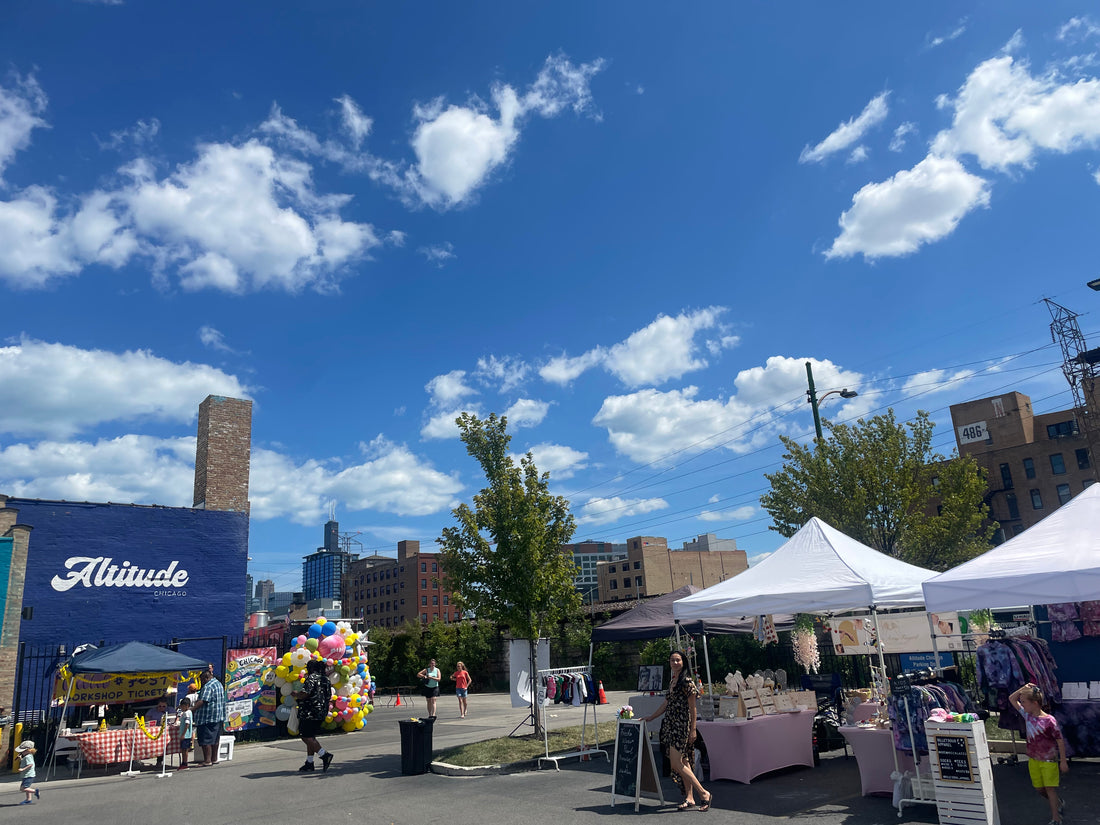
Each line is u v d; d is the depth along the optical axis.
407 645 42.69
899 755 8.41
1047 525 9.17
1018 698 7.39
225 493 27.30
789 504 22.47
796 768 10.86
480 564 15.16
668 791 9.75
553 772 11.73
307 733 13.65
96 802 11.54
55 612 20.28
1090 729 9.56
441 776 12.08
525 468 15.80
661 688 12.54
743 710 10.19
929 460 21.77
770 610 10.37
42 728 16.97
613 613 38.50
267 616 102.38
